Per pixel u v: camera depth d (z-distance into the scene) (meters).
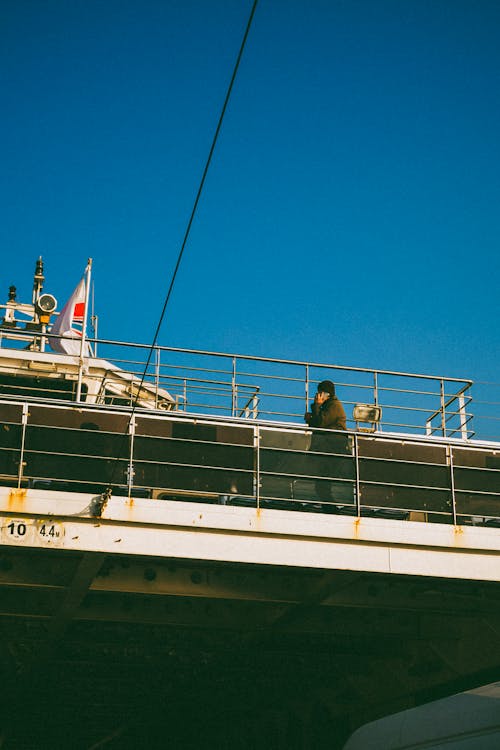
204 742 33.62
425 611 20.44
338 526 18.19
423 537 18.50
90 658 23.77
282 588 19.67
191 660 23.78
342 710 26.81
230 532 17.78
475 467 20.12
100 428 18.48
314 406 20.06
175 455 18.48
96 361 26.09
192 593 19.06
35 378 25.95
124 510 17.28
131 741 35.47
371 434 19.45
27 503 16.89
